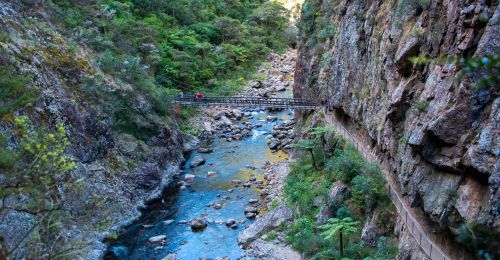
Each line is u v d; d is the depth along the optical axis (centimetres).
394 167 2358
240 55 6775
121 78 3862
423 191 1878
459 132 1688
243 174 3669
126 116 3597
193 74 5716
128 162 3341
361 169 2552
